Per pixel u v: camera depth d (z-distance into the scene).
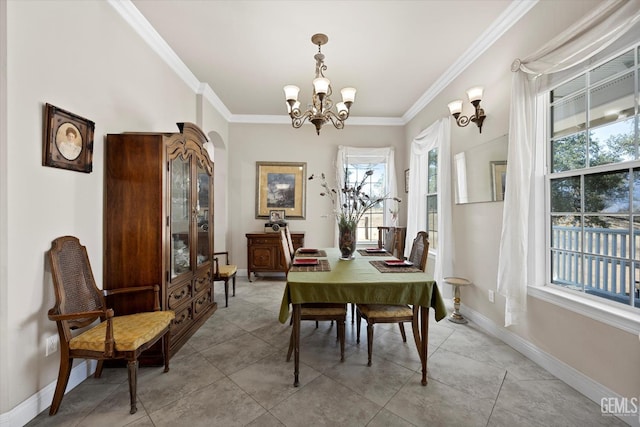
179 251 2.45
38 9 1.56
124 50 2.27
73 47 1.79
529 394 1.75
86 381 1.87
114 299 2.05
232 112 4.73
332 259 2.68
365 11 2.29
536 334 2.10
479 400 1.70
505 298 2.42
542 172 2.13
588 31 1.63
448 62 3.09
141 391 1.77
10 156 1.43
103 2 2.04
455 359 2.16
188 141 2.58
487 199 2.66
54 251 1.60
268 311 3.25
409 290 1.86
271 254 4.57
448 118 3.32
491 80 2.60
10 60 1.42
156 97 2.74
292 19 2.39
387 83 3.59
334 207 4.82
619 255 1.65
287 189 4.93
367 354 2.25
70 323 1.68
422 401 1.69
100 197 2.03
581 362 1.76
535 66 1.99
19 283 1.47
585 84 1.83
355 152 4.86
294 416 1.56
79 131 1.80
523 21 2.22
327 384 1.86
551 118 2.10
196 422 1.51
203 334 2.63
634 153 1.57
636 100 1.55
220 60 3.07
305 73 3.35
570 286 1.96
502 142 2.46
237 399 1.70
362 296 1.85
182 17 2.37
